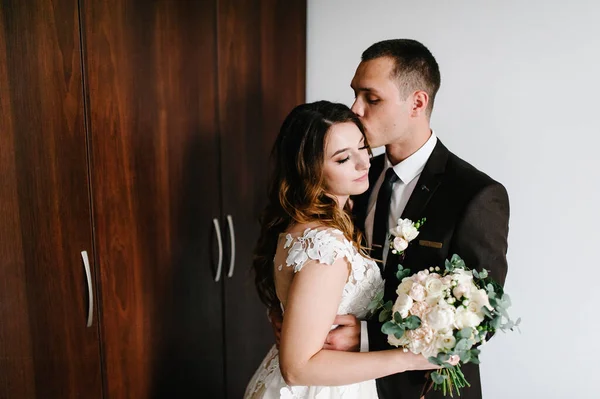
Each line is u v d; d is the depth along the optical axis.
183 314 1.95
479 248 1.43
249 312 2.26
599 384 2.11
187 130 1.86
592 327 2.09
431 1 2.10
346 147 1.36
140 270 1.77
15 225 1.45
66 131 1.52
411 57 1.51
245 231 2.16
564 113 1.99
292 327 1.24
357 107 1.57
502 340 2.22
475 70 2.08
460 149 2.16
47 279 1.53
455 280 1.23
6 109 1.39
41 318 1.53
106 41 1.58
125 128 1.67
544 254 2.11
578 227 2.04
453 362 1.28
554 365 2.16
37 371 1.54
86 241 1.60
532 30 1.98
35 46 1.43
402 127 1.56
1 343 1.46
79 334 1.62
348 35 2.25
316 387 1.41
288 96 2.26
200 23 1.85
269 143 2.21
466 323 1.19
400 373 1.53
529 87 2.02
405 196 1.64
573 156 2.01
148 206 1.77
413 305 1.24
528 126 2.05
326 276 1.25
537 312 2.15
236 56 2.00
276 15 2.14
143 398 1.84
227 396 2.20
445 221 1.47
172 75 1.79
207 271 2.02
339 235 1.33
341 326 1.40
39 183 1.48
